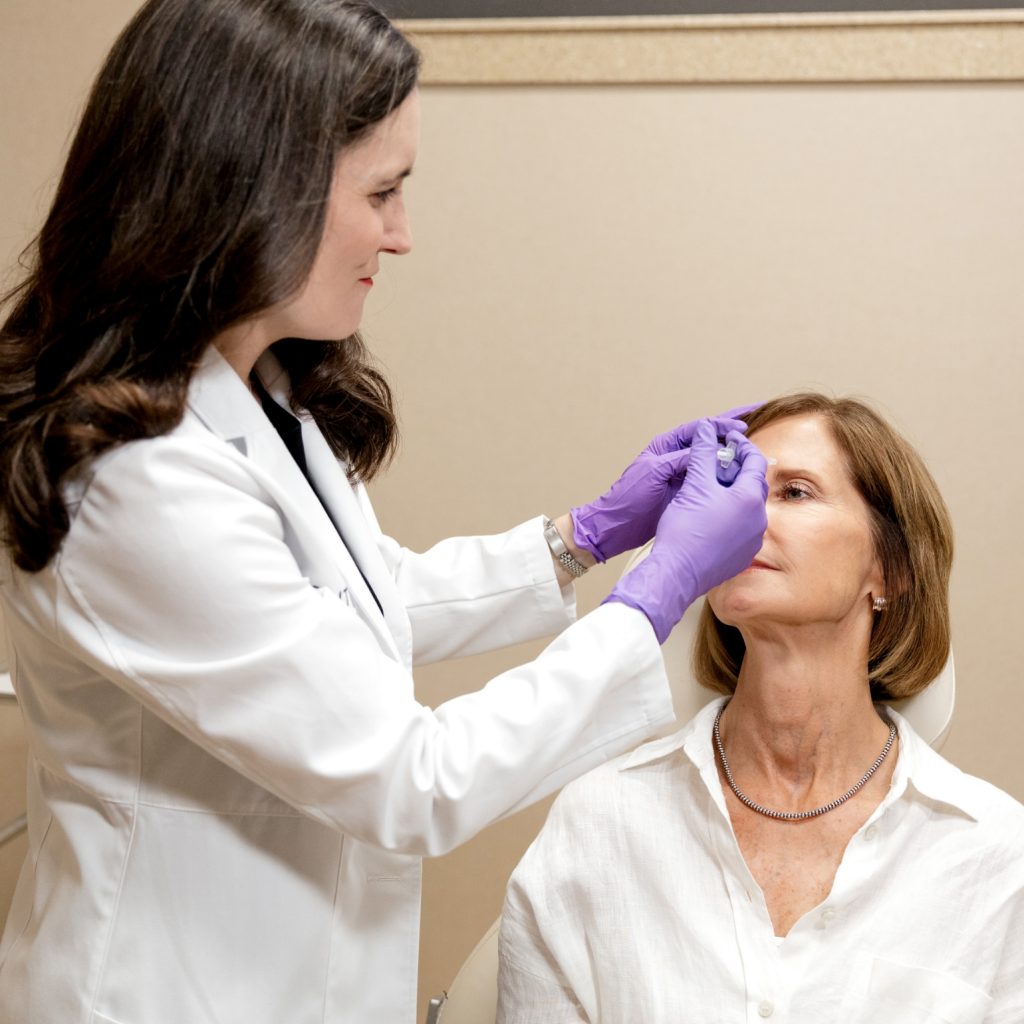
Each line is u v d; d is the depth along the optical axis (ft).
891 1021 3.69
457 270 7.30
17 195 7.52
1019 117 6.72
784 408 4.25
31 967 3.29
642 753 4.25
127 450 2.83
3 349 3.09
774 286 7.04
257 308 2.92
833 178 6.90
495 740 3.10
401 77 2.97
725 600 3.91
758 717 4.06
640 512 4.25
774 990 3.77
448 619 4.30
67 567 2.90
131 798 3.25
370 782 2.97
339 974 3.38
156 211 2.83
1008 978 3.79
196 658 2.90
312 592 3.02
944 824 3.88
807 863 3.96
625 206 7.10
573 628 3.33
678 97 6.95
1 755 7.71
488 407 7.39
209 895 3.24
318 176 2.86
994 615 7.14
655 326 7.18
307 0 2.89
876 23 6.68
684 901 3.98
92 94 2.98
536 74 7.01
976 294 6.91
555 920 4.13
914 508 4.06
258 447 3.32
